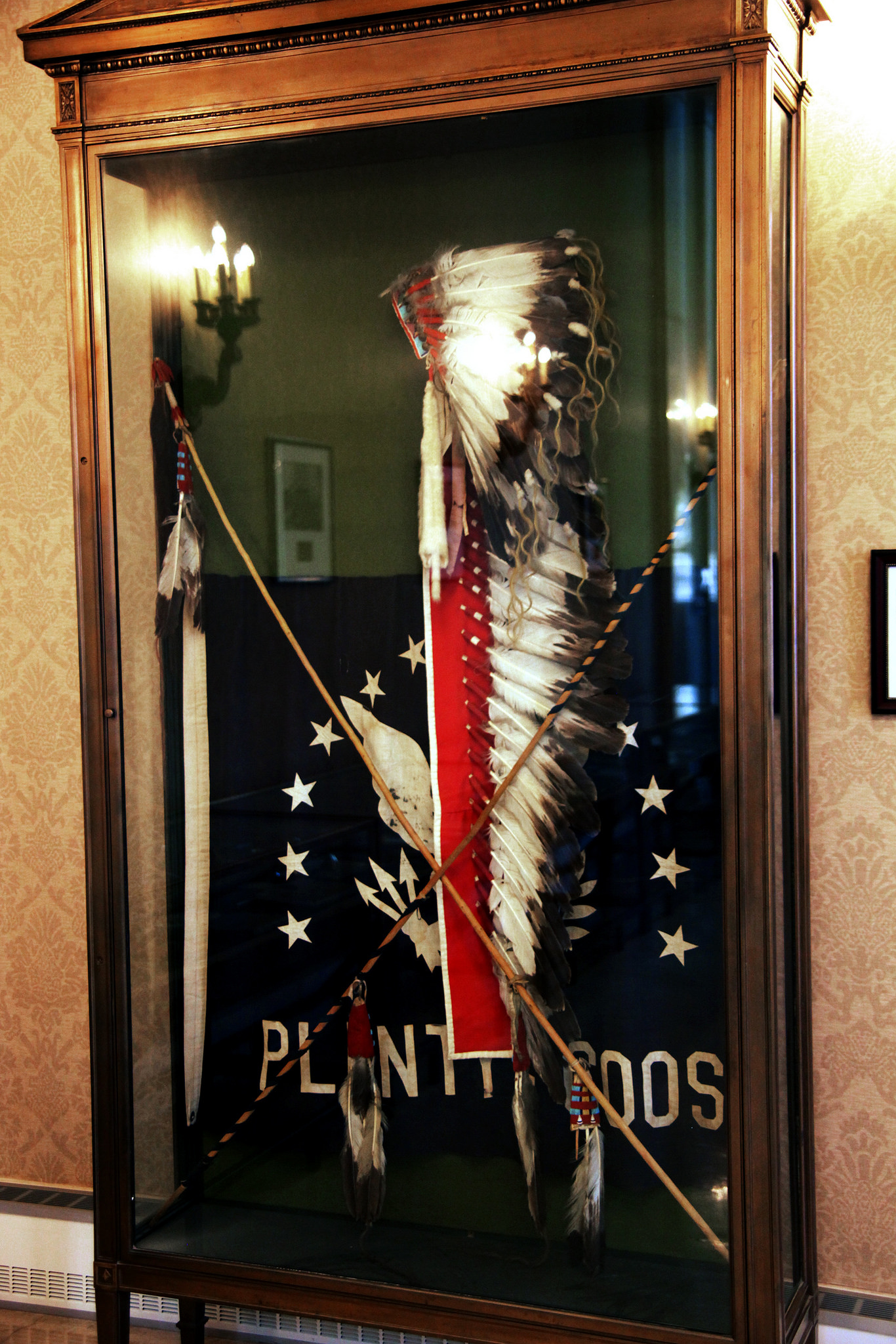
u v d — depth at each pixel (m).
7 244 2.27
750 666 1.50
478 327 1.63
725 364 1.50
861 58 1.83
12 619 2.31
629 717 1.58
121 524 1.75
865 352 1.85
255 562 1.73
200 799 1.76
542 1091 1.63
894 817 1.87
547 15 1.53
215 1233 1.76
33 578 2.30
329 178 1.67
